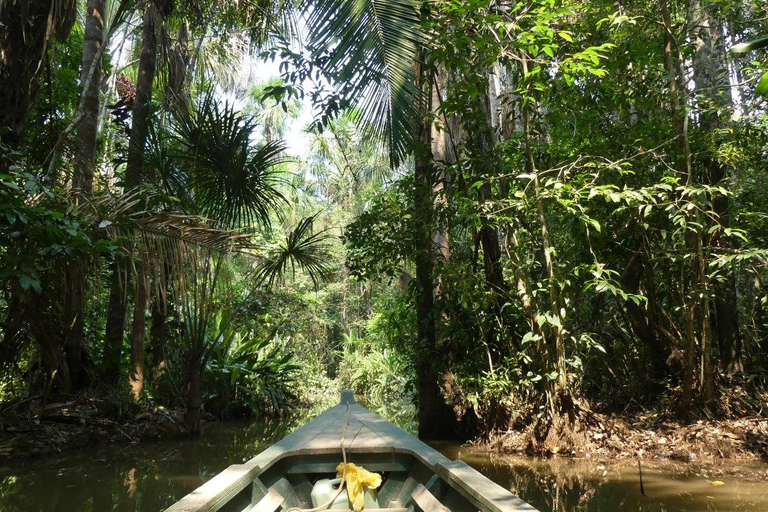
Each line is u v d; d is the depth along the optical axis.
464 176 9.00
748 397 8.12
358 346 21.77
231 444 8.97
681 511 5.05
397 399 17.44
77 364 9.38
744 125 8.07
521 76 7.64
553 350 7.94
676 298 8.44
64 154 8.52
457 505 3.17
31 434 7.99
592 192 6.47
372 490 3.83
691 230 6.91
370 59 6.66
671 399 8.48
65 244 5.95
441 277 9.01
